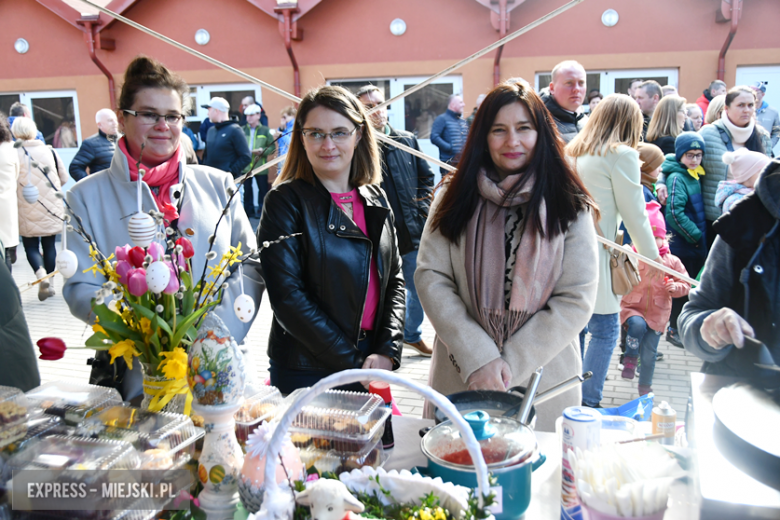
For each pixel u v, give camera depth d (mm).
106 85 10516
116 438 1051
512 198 1731
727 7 8969
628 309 3420
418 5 9773
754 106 4156
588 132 2879
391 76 10055
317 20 10016
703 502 855
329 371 1982
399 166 3545
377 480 989
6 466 975
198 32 10227
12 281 1538
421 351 4172
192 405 1136
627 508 904
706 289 1459
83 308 1636
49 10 10352
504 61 9711
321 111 1943
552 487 1227
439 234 1883
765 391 1063
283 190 1993
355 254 1980
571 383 1261
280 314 1918
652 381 3643
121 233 1762
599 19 9438
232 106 10430
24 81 10609
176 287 1178
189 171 1907
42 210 5402
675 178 4203
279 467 1019
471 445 891
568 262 1752
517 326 1732
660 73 9539
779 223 1311
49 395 1198
